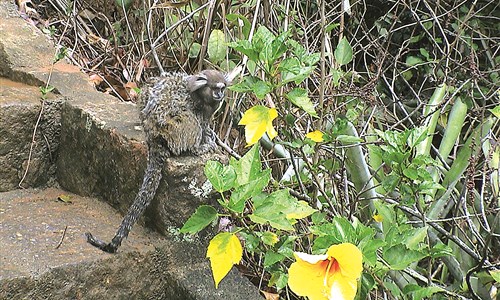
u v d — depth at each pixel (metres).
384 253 1.83
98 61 2.82
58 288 2.05
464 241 2.41
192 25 2.68
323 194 2.17
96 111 2.36
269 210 1.84
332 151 2.26
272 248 1.96
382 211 2.03
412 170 1.99
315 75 2.54
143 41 2.72
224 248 1.80
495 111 2.04
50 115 2.41
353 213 2.20
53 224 2.21
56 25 2.93
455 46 3.10
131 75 2.74
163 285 2.17
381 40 3.36
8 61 2.58
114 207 2.31
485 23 3.36
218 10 2.57
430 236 2.29
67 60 2.67
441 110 2.62
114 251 2.10
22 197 2.36
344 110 2.63
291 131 2.17
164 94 2.13
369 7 3.43
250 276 2.31
